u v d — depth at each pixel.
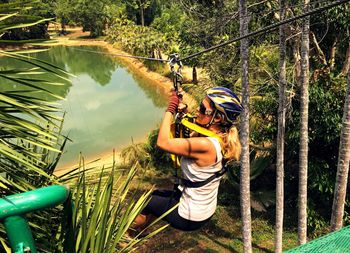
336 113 11.60
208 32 12.26
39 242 3.07
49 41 3.26
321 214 12.99
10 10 3.31
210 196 2.55
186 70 34.66
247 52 8.56
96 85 40.97
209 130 2.50
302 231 10.40
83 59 57.19
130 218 2.82
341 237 1.76
